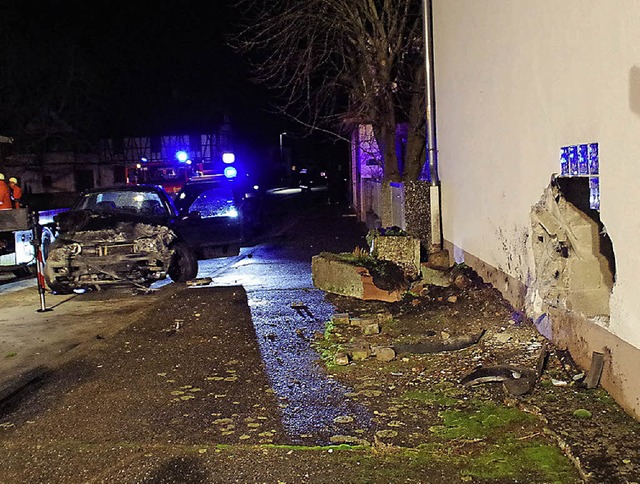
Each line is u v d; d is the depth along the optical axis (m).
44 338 8.76
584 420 4.66
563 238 5.97
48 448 5.02
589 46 5.09
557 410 4.87
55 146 48.84
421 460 4.49
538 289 6.65
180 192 16.36
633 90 4.40
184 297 10.52
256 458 4.68
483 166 8.64
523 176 6.91
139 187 14.30
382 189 15.91
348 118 19.11
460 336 7.15
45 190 49.06
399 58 16.53
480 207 8.91
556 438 4.48
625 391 4.70
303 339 7.82
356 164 27.44
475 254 9.31
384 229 12.02
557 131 5.85
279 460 4.63
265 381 6.38
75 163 49.69
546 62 6.07
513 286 7.55
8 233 13.24
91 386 6.45
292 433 5.09
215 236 15.34
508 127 7.39
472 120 9.12
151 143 51.12
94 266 11.54
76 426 5.43
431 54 11.27
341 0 15.90
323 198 43.47
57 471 4.65
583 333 5.54
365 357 6.88
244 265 15.09
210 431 5.19
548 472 4.16
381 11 16.62
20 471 4.68
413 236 10.92
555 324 6.27
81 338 8.70
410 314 8.49
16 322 9.81
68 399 6.11
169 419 5.48
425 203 12.40
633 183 4.45
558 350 6.02
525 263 7.06
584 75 5.21
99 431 5.29
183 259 12.78
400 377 6.24
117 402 5.96
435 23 11.49
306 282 11.90
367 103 16.34
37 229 12.88
